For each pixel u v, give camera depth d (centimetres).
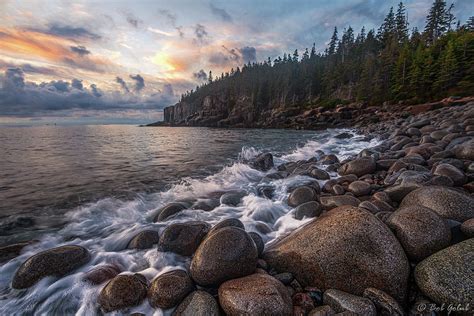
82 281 341
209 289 320
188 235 421
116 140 2662
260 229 501
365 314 253
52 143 2192
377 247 309
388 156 948
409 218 343
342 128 4100
